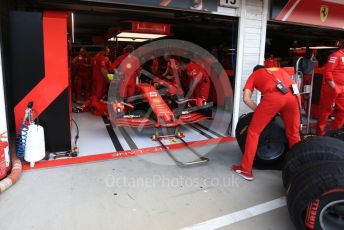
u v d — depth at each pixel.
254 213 2.61
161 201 2.77
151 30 6.79
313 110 6.44
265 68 3.23
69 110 3.83
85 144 4.31
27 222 2.37
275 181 3.27
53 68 3.62
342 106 4.71
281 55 13.12
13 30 3.43
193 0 4.02
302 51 9.42
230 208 2.68
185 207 2.67
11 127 4.35
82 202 2.70
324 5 5.44
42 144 3.46
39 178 3.15
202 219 2.49
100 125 5.43
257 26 4.71
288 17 5.01
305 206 2.02
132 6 3.96
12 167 3.27
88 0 3.56
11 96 4.33
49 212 2.52
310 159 2.50
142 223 2.41
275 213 2.62
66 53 3.63
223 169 3.56
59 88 3.69
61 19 3.54
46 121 3.73
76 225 2.35
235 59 4.70
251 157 3.27
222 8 4.34
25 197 2.75
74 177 3.20
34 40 3.50
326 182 1.94
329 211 2.07
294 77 4.53
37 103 3.65
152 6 3.78
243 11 4.50
